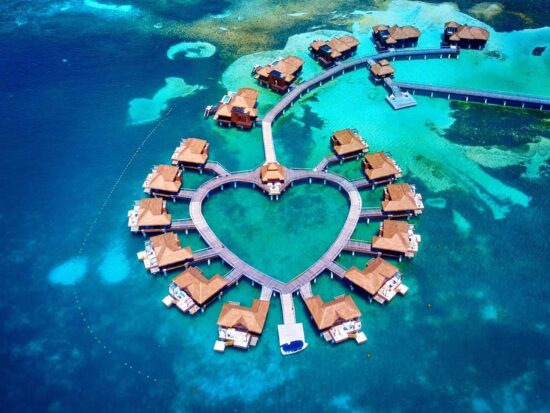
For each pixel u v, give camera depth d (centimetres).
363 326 4469
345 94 7188
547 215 5347
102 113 6938
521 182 5725
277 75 6969
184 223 5266
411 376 4125
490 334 4369
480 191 5641
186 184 5884
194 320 4572
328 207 5584
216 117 6631
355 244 5012
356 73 7594
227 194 5788
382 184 5775
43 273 5006
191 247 5194
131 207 5650
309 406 3972
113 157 6272
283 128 6625
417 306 4606
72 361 4300
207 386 4116
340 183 5675
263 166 5800
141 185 5909
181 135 6600
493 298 4634
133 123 6781
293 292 4597
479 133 6406
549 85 7125
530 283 4734
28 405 4025
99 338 4456
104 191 5838
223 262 5041
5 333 4506
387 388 4056
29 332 4516
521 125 6512
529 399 3947
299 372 4181
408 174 5891
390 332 4419
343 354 4278
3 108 6969
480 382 4059
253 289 4812
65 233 5378
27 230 5406
